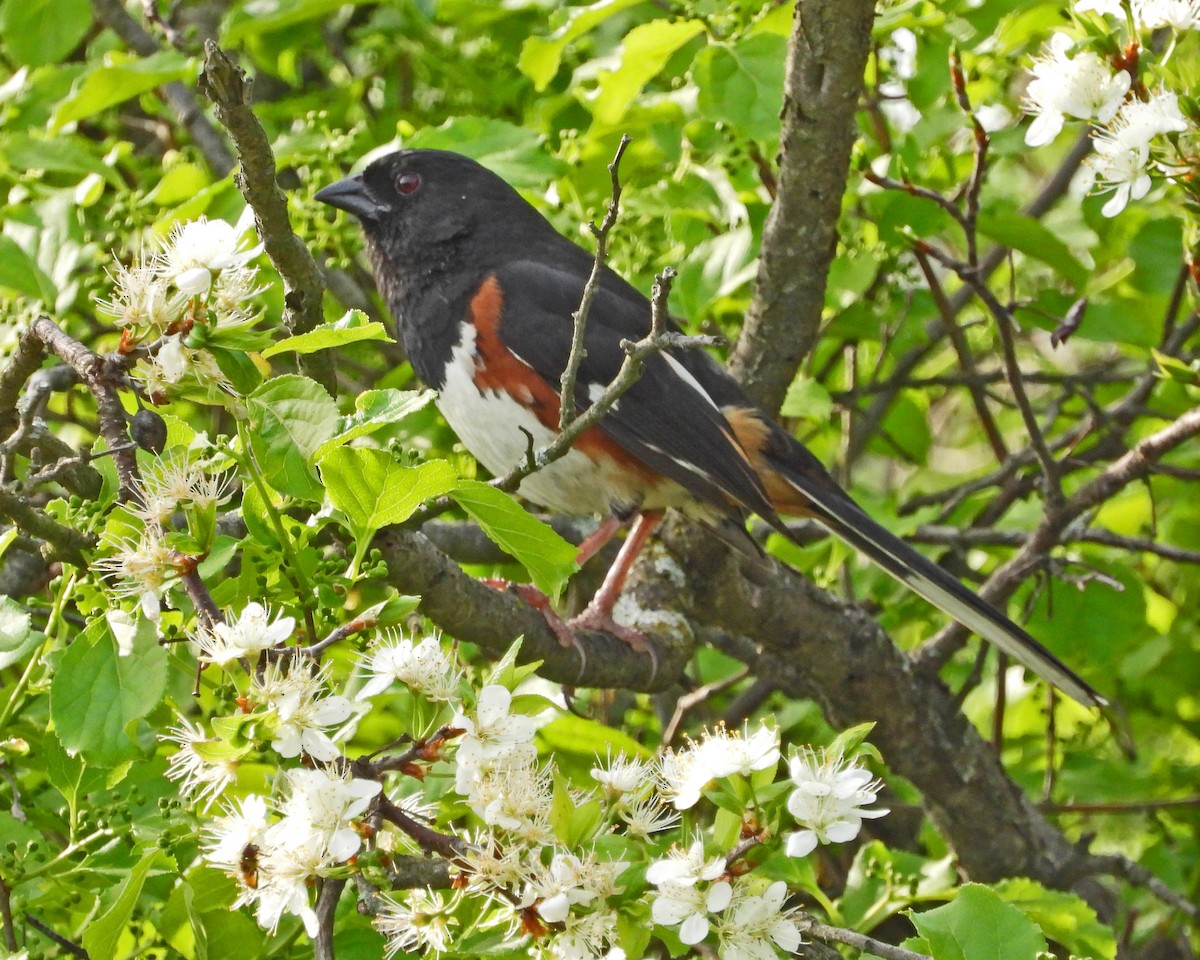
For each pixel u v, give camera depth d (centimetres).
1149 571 1155
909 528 896
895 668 886
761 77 763
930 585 812
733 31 831
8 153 838
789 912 435
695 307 823
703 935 409
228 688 436
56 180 927
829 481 850
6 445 529
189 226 456
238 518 637
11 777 587
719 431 813
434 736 429
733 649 951
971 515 1123
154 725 581
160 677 456
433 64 1016
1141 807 938
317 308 596
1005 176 1213
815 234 784
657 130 870
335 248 924
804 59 725
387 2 977
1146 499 1127
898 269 922
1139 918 1010
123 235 844
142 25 1118
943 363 1222
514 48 1015
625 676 770
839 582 1078
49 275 779
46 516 515
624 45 801
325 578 477
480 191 877
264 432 476
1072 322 762
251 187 554
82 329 916
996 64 922
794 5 781
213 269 450
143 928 604
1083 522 912
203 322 453
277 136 1006
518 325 833
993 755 927
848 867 965
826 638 863
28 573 779
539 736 620
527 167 836
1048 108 641
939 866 789
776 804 425
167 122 1091
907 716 891
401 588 647
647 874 412
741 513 829
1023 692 1081
